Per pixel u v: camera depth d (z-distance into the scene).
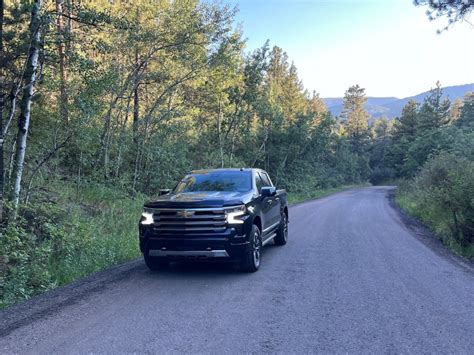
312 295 6.71
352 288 7.16
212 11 19.86
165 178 20.78
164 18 19.30
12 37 9.50
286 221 12.22
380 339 4.93
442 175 19.69
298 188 40.41
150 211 7.92
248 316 5.69
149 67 21.59
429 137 43.84
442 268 8.84
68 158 15.94
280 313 5.83
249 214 8.04
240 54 24.22
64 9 10.93
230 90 27.34
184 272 8.33
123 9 18.09
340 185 67.88
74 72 11.37
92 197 15.38
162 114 20.97
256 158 35.12
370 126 130.00
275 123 35.28
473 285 7.43
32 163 12.05
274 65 53.56
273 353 4.52
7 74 9.72
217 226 7.64
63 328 5.22
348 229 15.12
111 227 12.44
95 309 5.96
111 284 7.38
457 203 11.89
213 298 6.52
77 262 8.71
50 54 10.30
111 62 18.19
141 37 18.09
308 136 41.81
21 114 9.90
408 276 8.08
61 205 12.38
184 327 5.26
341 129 98.12
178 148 21.89
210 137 28.52
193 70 20.88
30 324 5.38
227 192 8.70
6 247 7.86
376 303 6.33
